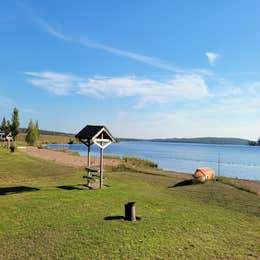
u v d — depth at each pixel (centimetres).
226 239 1120
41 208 1454
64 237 1076
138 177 2881
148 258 916
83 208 1472
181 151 13212
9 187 2108
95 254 936
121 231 1151
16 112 7269
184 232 1171
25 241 1034
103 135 2102
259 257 968
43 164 3712
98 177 2239
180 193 2078
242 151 15050
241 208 1661
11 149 5266
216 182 2542
